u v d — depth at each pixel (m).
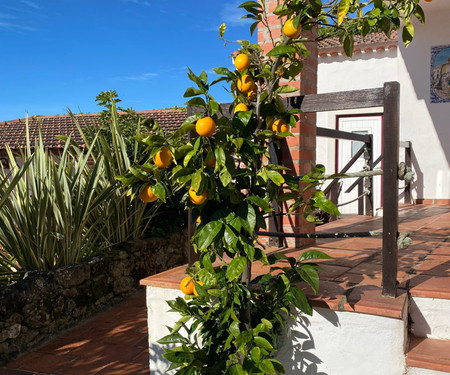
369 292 2.48
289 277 2.43
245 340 2.16
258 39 4.07
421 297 2.43
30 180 4.42
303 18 2.41
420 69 7.52
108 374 3.32
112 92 7.32
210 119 2.04
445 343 2.34
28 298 3.88
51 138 12.89
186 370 2.22
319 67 9.18
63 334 4.16
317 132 4.81
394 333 2.23
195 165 2.13
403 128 7.66
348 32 2.42
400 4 2.49
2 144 12.91
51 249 4.38
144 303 4.99
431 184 7.52
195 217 2.33
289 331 2.49
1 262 4.39
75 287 4.40
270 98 2.45
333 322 2.38
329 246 3.96
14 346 3.73
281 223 3.93
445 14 7.32
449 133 7.36
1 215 4.28
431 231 4.77
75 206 4.60
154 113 13.84
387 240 2.36
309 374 2.46
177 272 3.10
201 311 2.48
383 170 2.36
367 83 8.74
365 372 2.31
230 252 2.31
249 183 2.31
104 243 5.15
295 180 2.38
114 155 5.53
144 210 5.77
